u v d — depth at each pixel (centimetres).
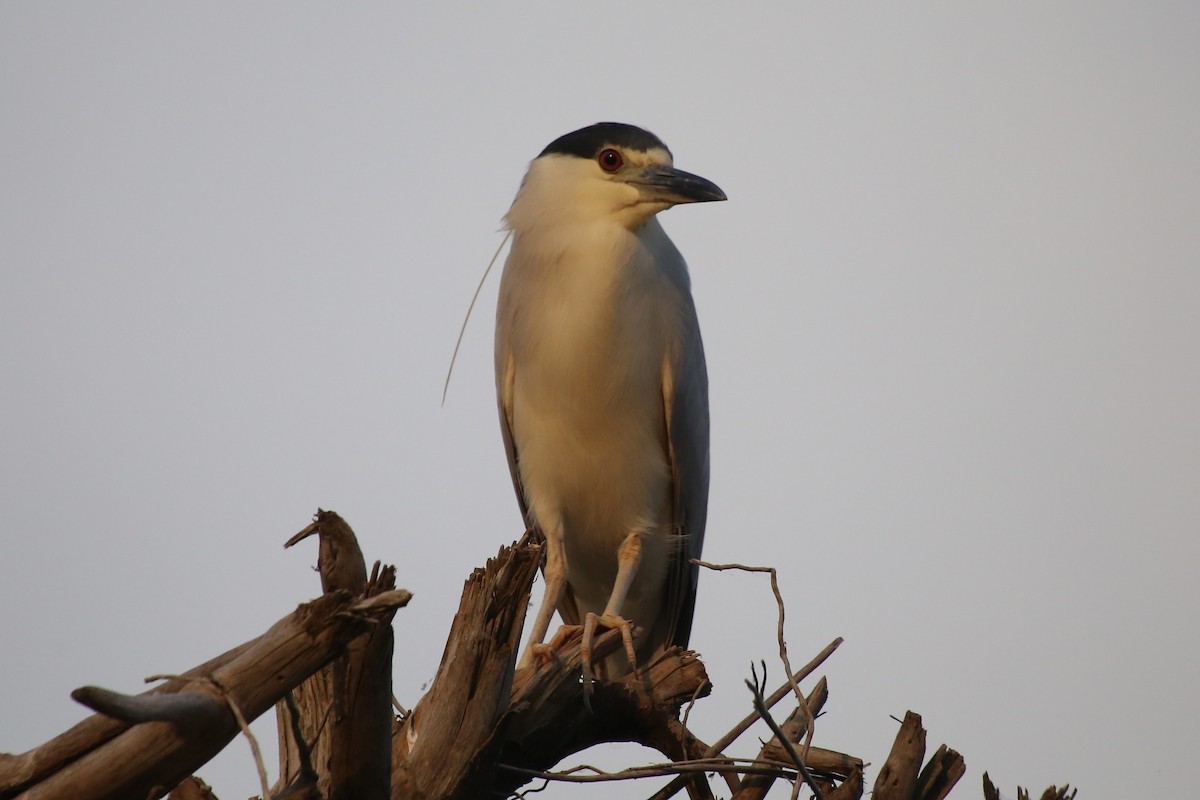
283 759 534
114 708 369
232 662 414
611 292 798
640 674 626
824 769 613
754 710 604
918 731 579
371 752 464
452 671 519
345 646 423
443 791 507
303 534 462
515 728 566
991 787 555
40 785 402
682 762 557
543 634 752
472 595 527
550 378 812
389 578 448
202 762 415
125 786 405
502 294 841
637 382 814
